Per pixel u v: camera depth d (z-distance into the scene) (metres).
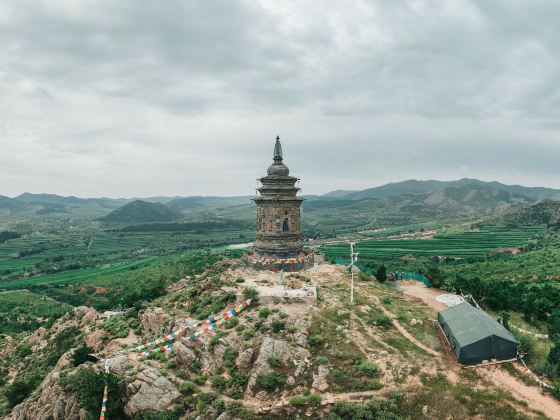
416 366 51.47
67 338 93.00
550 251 169.25
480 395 45.41
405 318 64.25
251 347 55.56
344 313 63.06
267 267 84.75
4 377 89.44
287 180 88.44
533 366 50.03
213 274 94.12
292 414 46.94
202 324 62.44
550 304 76.75
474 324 55.12
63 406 56.88
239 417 46.88
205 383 52.72
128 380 53.25
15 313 152.00
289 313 61.41
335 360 53.28
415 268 157.00
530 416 41.97
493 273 142.62
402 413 45.41
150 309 78.38
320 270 87.19
